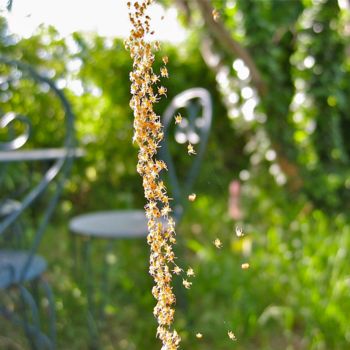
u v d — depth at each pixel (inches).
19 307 111.4
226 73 173.9
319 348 102.8
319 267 119.5
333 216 166.2
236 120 181.8
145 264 132.7
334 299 107.1
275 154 173.6
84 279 126.4
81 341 108.1
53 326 92.7
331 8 167.3
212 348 104.3
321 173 171.0
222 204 176.9
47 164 166.9
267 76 169.0
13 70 169.3
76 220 106.0
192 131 101.7
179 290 112.9
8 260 85.7
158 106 195.0
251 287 117.6
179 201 95.4
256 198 172.9
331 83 168.7
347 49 176.1
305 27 169.8
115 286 127.3
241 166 209.9
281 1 166.9
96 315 116.5
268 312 108.5
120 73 186.4
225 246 142.8
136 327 112.5
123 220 103.9
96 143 186.2
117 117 188.1
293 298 111.7
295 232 147.9
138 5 32.3
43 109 179.8
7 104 173.0
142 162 33.4
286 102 171.5
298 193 173.2
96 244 147.8
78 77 185.8
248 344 108.1
